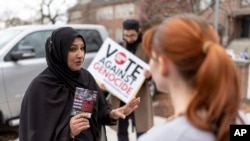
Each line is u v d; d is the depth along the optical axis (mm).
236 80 912
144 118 3305
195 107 900
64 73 2092
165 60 965
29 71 4754
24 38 4898
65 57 2064
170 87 1009
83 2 26578
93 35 5758
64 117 1987
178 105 976
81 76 2230
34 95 1990
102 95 2406
